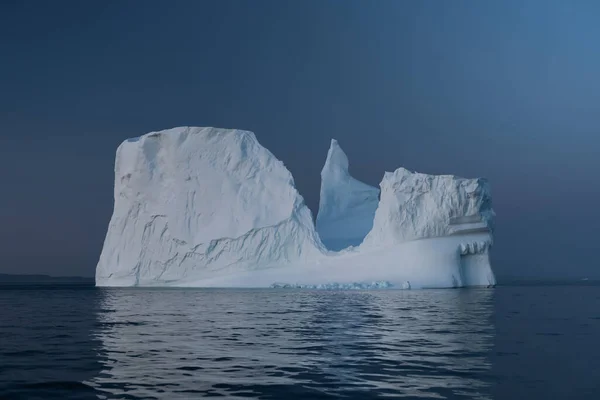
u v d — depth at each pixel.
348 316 28.53
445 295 45.91
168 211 62.19
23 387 13.10
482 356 16.80
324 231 74.81
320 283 56.94
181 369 15.09
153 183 63.50
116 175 66.25
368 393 12.50
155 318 28.30
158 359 16.50
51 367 15.40
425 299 40.94
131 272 63.69
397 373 14.48
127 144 65.44
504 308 34.19
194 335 21.62
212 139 63.66
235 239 60.34
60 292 64.56
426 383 13.41
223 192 61.97
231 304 37.00
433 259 56.53
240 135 64.19
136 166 63.81
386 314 29.53
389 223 58.38
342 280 56.81
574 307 36.66
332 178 78.75
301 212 62.16
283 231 60.81
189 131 63.47
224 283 59.22
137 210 64.00
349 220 76.06
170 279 62.16
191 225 61.59
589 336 21.20
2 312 34.38
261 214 60.94
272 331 22.69
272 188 62.62
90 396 12.30
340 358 16.55
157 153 64.19
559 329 23.42
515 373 14.44
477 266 60.12
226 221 60.91
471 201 57.34
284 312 30.84
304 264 60.12
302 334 21.80
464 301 39.12
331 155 79.88
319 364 15.67
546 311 32.91
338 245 71.56
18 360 16.44
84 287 86.88
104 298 46.69
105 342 19.98
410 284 55.16
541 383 13.36
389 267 56.91
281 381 13.65
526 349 18.08
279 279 58.47
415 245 57.47
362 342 19.62
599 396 12.17
